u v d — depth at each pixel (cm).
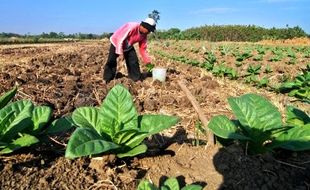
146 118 169
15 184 149
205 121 203
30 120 166
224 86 449
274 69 654
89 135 142
